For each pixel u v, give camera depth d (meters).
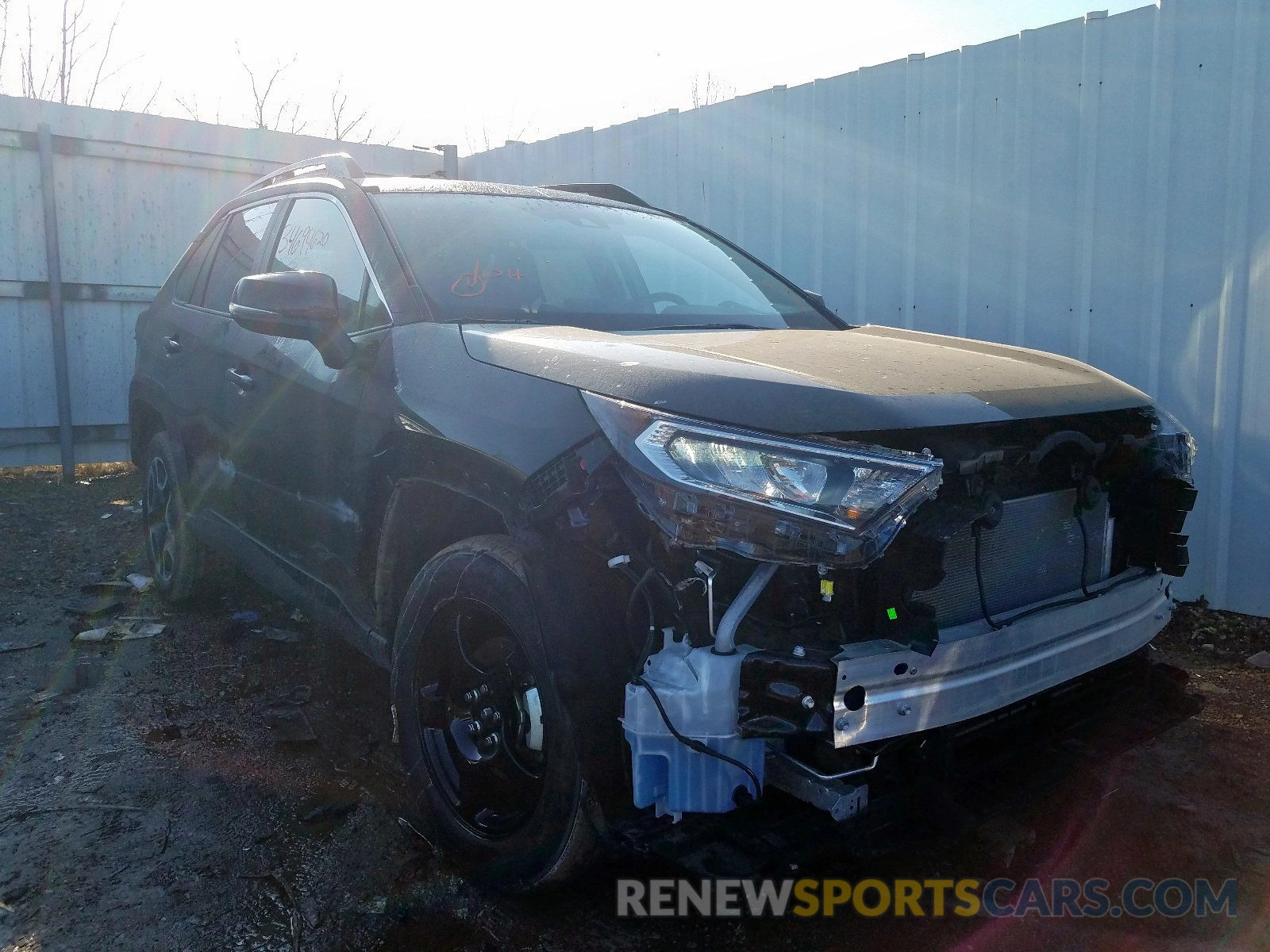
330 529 3.08
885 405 2.12
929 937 2.39
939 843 2.15
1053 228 5.06
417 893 2.50
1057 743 2.48
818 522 1.91
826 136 5.97
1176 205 4.65
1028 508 2.45
